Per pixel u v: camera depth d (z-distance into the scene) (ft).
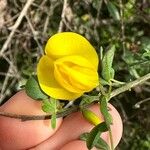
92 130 0.27
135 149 0.57
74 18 0.58
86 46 0.27
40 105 0.30
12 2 0.59
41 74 0.27
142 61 0.40
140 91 0.56
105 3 0.56
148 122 0.57
